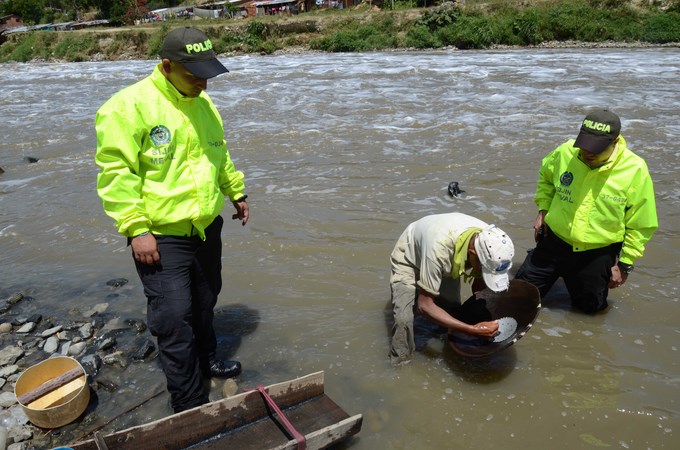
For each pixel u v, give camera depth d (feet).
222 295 15.35
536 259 14.08
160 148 9.65
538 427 10.41
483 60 83.25
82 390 10.93
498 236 10.38
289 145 31.89
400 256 12.55
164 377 12.18
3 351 13.17
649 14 104.99
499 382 11.64
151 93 9.61
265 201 22.40
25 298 15.70
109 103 9.34
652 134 31.86
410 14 121.08
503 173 25.08
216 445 9.74
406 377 11.88
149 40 138.92
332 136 33.60
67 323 14.38
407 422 10.62
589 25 106.01
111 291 15.99
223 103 49.19
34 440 10.39
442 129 34.47
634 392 11.18
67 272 17.24
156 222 9.93
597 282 13.33
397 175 25.39
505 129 34.12
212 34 132.67
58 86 74.59
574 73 62.44
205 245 10.75
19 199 24.06
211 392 11.66
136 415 11.02
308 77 69.10
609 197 12.41
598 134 11.75
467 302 12.82
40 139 36.70
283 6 180.24
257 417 10.29
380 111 41.88
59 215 21.76
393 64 82.58
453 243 10.95
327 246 18.10
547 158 14.08
